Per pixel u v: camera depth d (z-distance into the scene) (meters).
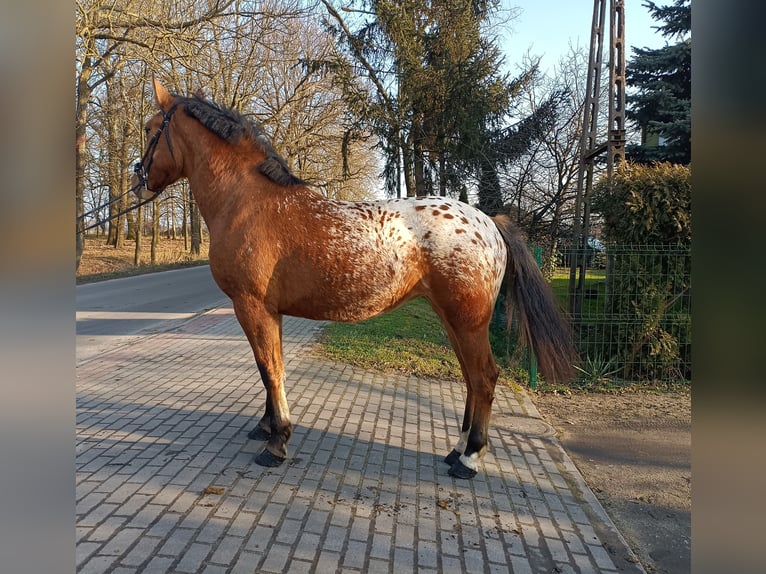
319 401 5.01
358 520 3.00
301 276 3.46
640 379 6.50
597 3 9.02
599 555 2.87
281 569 2.51
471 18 14.65
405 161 15.29
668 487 3.83
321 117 21.27
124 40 14.14
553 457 4.19
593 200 7.08
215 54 16.72
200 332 8.54
